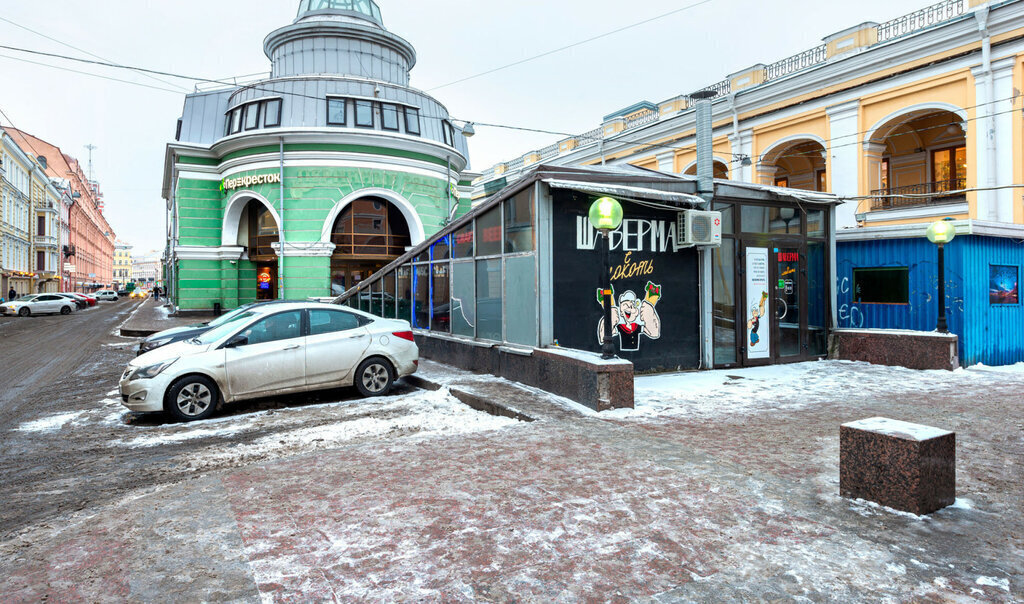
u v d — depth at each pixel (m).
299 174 25.52
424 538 3.46
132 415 7.85
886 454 3.87
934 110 17.69
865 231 11.70
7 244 48.25
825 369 10.11
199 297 27.23
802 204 11.02
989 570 3.04
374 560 3.19
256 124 25.88
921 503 3.74
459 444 5.54
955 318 10.48
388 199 26.98
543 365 8.15
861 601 2.74
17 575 3.06
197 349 7.68
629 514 3.80
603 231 7.34
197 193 27.28
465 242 10.83
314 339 8.41
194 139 27.81
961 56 16.62
